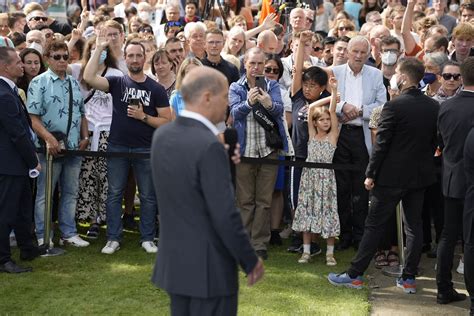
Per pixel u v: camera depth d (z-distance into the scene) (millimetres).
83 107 15102
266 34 16578
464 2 19984
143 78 14539
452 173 11727
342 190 14789
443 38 16469
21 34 17359
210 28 16438
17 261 13914
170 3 21109
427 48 16500
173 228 7906
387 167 12219
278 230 15398
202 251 7781
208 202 7625
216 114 8008
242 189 14297
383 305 12172
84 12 20531
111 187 14648
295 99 15227
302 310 11672
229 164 8156
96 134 15570
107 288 12578
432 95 15211
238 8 22922
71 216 15031
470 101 11672
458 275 13773
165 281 7938
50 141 14219
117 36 15688
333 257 14266
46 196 14305
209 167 7637
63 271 13422
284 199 16047
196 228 7797
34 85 14453
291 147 14781
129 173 16062
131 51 14266
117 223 14703
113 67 15648
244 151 14180
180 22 21453
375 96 15086
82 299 12062
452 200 11883
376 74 15141
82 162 15578
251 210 14344
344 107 14648
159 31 22297
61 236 15102
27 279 12969
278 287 12719
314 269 13758
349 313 11570
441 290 12211
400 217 13570
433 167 12469
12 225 13289
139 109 14195
